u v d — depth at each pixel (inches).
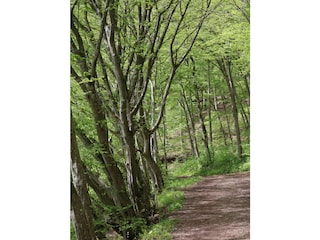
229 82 530.6
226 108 577.9
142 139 473.7
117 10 371.9
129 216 379.9
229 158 542.6
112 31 368.8
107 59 427.2
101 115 360.5
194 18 422.6
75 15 379.6
